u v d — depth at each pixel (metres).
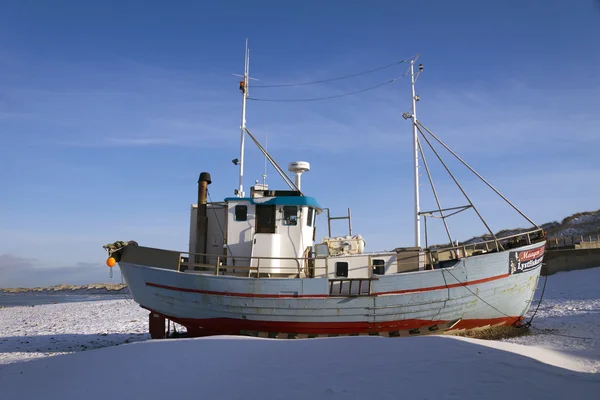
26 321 29.09
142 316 29.70
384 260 14.82
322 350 9.73
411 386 7.02
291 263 15.45
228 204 16.06
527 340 13.31
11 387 8.29
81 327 23.66
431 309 14.30
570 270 34.78
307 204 15.83
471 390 6.74
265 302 14.20
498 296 14.88
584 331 14.48
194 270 15.86
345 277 14.63
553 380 7.21
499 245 15.86
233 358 9.34
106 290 123.56
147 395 7.32
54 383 8.31
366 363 8.47
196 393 7.28
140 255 15.55
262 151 17.89
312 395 6.80
